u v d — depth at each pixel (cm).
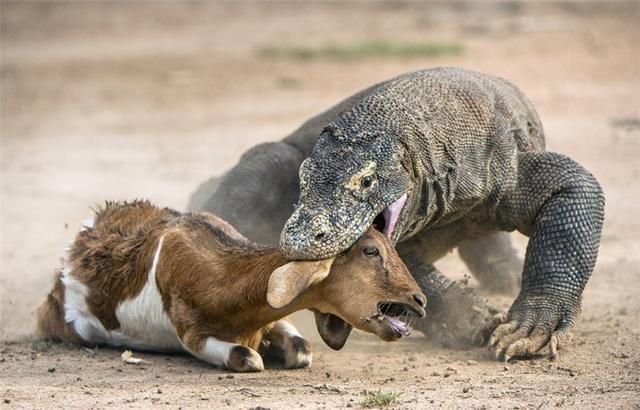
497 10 8712
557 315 2141
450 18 8681
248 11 9812
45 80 7012
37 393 1814
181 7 9894
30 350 2177
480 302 2262
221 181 2717
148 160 4775
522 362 2041
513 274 2727
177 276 1988
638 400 1728
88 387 1856
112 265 2131
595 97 5741
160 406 1722
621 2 8562
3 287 2834
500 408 1686
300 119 5528
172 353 2125
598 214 2231
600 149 4531
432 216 2148
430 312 2225
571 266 2180
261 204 2617
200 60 7531
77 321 2189
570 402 1720
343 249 1809
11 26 9106
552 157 2284
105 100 6381
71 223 3644
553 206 2219
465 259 2750
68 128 5666
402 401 1733
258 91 6400
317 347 2200
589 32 7694
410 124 2055
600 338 2202
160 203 3906
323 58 7319
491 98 2273
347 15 9381
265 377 1923
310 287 1809
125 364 2041
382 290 1775
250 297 1889
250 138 5147
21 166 4762
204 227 2028
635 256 2955
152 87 6700
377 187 1936
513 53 7075
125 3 10000
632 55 6894
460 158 2155
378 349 2184
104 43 8394
